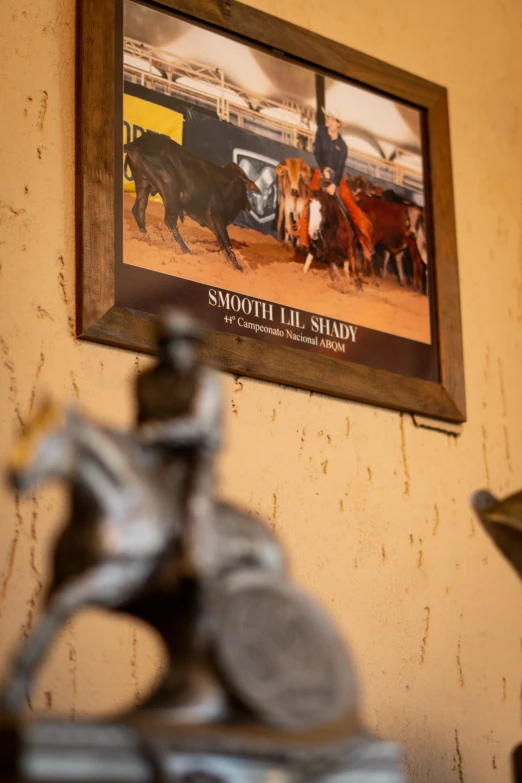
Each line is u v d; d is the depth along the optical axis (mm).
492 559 4199
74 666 3205
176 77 3990
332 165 4312
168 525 2131
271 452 3789
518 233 4852
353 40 4598
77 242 3607
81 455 2076
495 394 4500
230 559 2236
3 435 3303
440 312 4391
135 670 3299
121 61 3871
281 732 2102
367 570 3871
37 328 3463
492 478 4348
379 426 4102
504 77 5066
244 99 4148
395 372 4195
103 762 1939
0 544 3205
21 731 1898
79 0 3865
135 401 2328
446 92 4773
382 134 4504
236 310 3863
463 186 4742
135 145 3812
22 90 3686
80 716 3162
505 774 3924
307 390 3961
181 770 1988
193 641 2160
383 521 3977
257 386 3842
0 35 3701
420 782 3721
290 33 4336
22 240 3527
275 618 2205
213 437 2221
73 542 2088
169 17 4043
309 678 2180
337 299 4141
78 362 3498
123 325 3574
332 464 3922
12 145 3607
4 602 3158
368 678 3736
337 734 2146
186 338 2307
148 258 3717
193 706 2100
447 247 4523
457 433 4320
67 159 3701
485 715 3965
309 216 4176
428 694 3857
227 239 3930
